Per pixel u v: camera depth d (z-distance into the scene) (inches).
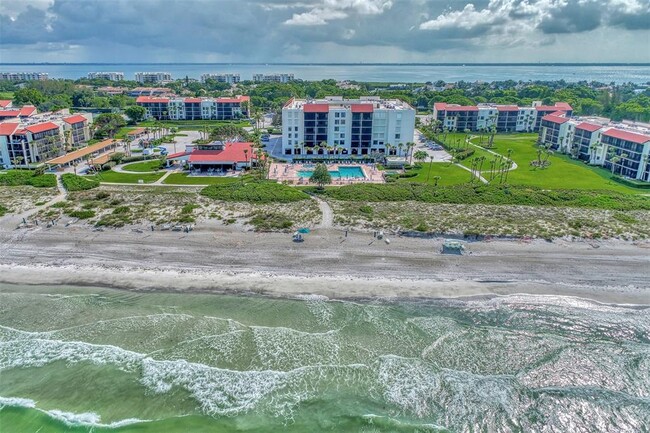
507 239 2898.6
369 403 1635.1
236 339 1950.1
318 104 5615.2
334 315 2122.3
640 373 1771.7
